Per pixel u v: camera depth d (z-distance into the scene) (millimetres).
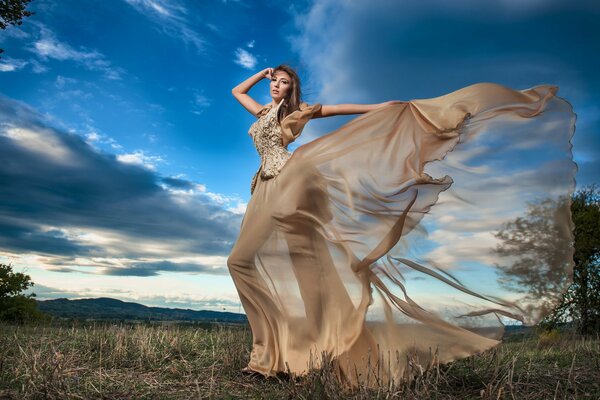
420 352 4090
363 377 4051
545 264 4199
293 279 4586
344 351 4188
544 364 4852
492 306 4188
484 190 4406
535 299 4156
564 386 3934
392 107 4723
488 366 4398
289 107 5090
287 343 4449
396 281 4324
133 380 4152
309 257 4547
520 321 4141
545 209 4289
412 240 4371
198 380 4258
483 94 4508
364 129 4676
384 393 3385
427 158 4512
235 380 4336
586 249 11508
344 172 4566
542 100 4465
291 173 4648
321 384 3414
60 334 6098
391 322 4258
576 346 5984
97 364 4621
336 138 4691
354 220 4461
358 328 4242
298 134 5027
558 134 4387
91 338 5602
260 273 4699
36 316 12148
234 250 4785
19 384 3717
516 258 4246
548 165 4359
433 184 4352
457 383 4039
